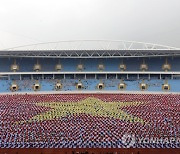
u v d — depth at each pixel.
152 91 71.88
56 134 33.59
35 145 30.67
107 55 81.31
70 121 39.84
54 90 73.62
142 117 42.56
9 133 34.34
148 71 77.81
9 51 77.12
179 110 48.62
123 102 57.28
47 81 77.38
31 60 82.88
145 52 78.12
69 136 32.94
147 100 59.81
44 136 32.94
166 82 75.12
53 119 41.28
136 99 61.09
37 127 36.62
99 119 41.09
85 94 69.62
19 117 43.12
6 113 46.34
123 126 36.91
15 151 29.50
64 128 36.03
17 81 77.12
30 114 45.16
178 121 40.09
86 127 36.53
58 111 47.47
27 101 58.91
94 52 79.44
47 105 53.88
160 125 37.53
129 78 78.75
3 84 75.62
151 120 40.53
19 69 79.81
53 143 30.95
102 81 77.25
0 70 79.31
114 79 78.25
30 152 29.27
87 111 47.50
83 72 78.44
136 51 77.56
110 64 81.62
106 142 31.14
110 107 51.44
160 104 54.81
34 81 77.19
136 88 73.44
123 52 78.88
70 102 57.44
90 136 32.94
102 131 34.69
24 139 32.16
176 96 65.44
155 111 47.47
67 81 77.44
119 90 73.12
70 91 73.12
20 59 82.94
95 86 75.12
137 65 80.75
